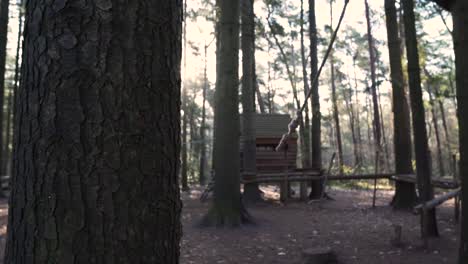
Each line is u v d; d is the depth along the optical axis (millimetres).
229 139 8117
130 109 1264
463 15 3748
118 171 1234
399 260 5703
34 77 1266
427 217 6684
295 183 20547
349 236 7301
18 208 1261
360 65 32812
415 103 6902
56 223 1199
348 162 50312
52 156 1218
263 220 8672
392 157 43406
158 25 1346
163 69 1351
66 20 1250
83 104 1229
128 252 1228
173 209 1378
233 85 8156
